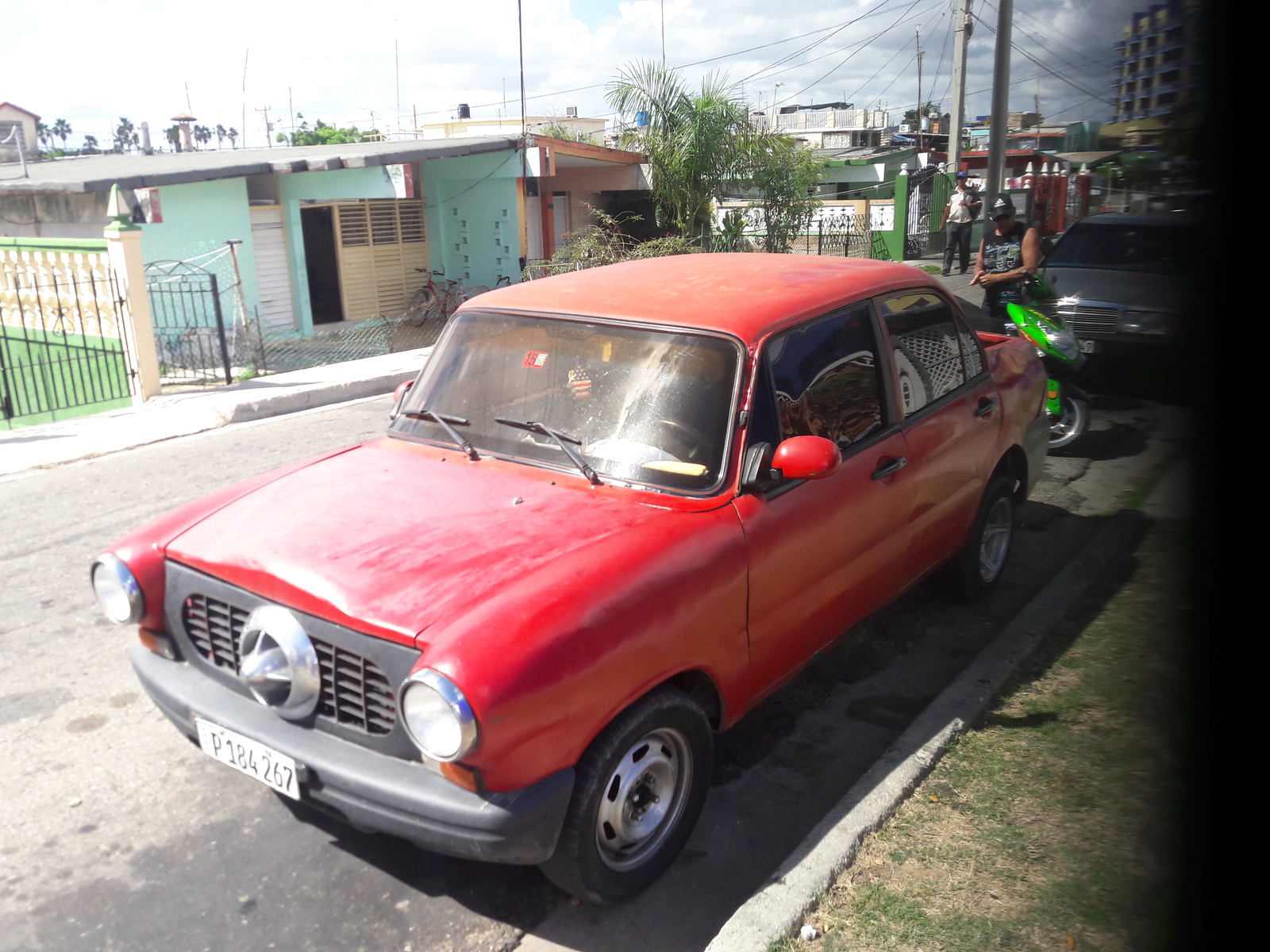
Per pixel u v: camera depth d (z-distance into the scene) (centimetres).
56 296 1118
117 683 436
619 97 1727
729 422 323
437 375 387
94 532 635
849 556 368
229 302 1508
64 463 805
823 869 292
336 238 1738
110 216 1043
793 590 338
